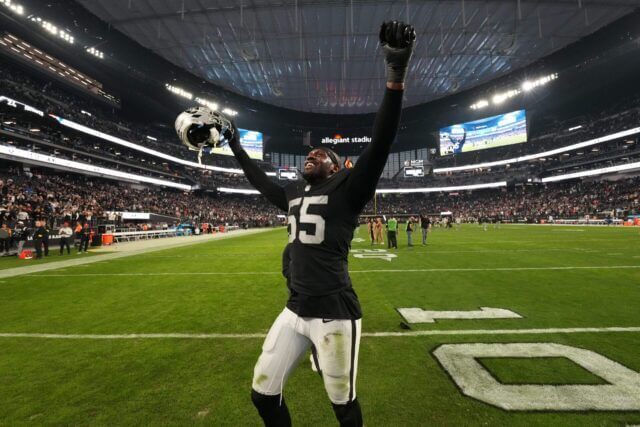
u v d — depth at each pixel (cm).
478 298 530
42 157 2822
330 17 3177
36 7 2738
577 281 650
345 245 151
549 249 1246
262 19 3194
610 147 4706
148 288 648
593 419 206
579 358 298
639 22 3272
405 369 281
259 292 603
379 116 125
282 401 159
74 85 3606
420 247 1417
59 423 212
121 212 3100
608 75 4075
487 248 1324
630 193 3966
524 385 250
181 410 224
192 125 183
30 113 2894
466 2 2948
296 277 150
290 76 4497
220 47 3731
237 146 212
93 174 3434
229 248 1580
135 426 207
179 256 1242
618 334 359
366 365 291
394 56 116
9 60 2955
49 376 277
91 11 3019
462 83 4906
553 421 205
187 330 393
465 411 217
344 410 142
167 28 3325
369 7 3027
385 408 222
